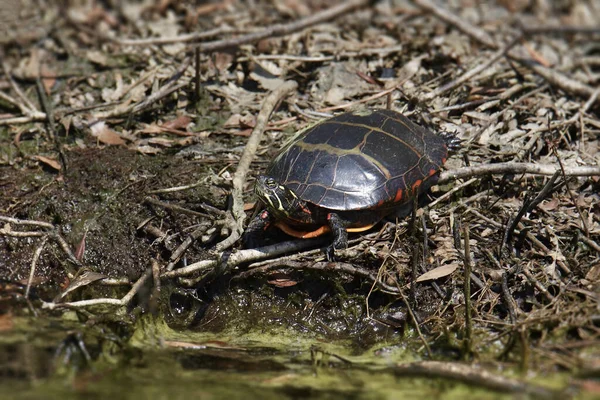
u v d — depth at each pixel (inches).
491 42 584.7
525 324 354.9
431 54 580.7
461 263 399.2
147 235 434.9
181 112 531.5
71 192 461.4
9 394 314.8
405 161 407.5
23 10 669.9
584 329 352.5
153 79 557.3
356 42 604.4
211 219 424.5
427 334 376.8
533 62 552.7
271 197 391.2
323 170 396.5
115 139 503.2
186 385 327.6
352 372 345.4
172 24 651.5
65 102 544.1
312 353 364.5
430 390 324.2
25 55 602.2
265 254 406.3
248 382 332.5
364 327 394.0
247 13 669.3
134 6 675.4
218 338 389.4
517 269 392.8
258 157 479.8
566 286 381.1
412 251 401.7
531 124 501.4
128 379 332.5
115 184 463.2
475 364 341.1
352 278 403.2
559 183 434.6
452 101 526.6
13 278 424.8
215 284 414.0
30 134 512.1
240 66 567.5
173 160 482.9
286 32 579.8
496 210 433.4
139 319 394.0
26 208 454.0
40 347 354.9
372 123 423.5
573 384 316.5
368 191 391.5
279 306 407.8
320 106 529.3
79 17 651.5
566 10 696.4
